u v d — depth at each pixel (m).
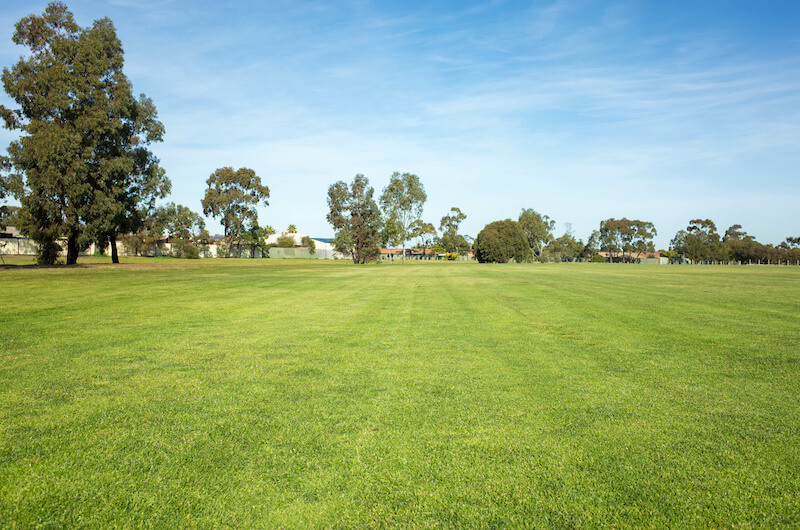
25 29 30.58
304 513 2.78
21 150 29.95
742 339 7.92
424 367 6.12
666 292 16.59
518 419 4.25
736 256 114.25
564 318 10.34
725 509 2.80
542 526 2.64
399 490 3.04
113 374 5.70
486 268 45.91
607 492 3.00
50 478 3.16
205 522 2.69
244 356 6.71
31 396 4.84
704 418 4.27
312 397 4.88
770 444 3.70
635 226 131.75
